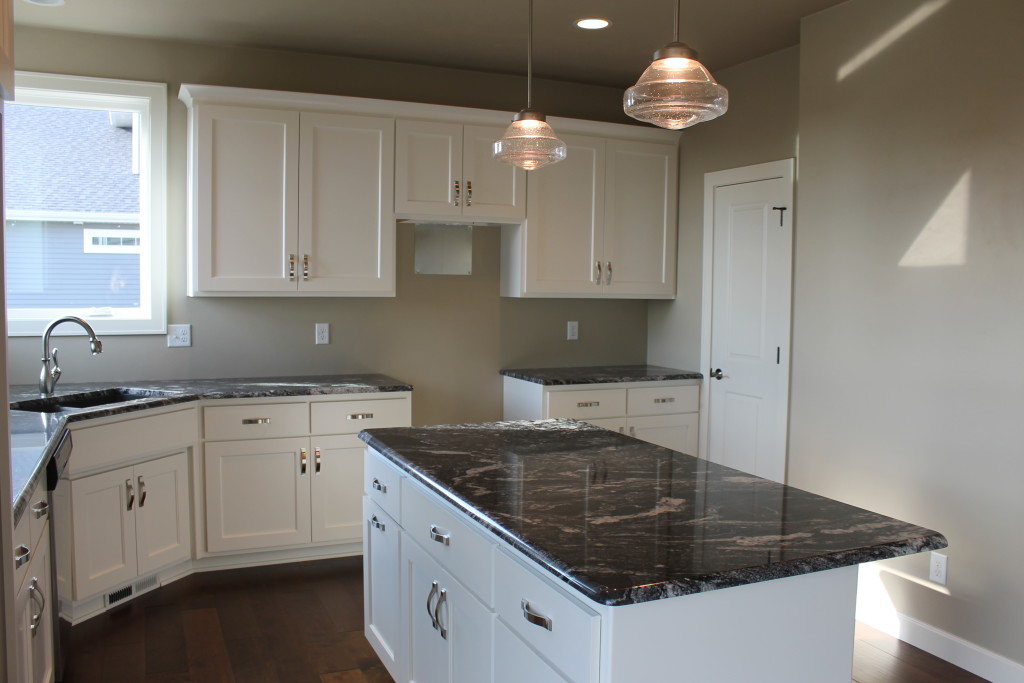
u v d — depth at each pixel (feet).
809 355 11.57
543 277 14.34
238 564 12.37
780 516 5.81
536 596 5.24
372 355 14.37
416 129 13.23
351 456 12.65
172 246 12.92
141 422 10.69
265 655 9.53
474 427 9.32
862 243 10.71
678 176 15.43
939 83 9.64
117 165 12.78
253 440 12.05
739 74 13.85
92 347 11.13
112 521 10.41
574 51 13.25
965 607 9.48
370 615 9.11
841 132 11.00
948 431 9.62
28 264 12.38
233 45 13.00
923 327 9.89
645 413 14.49
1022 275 8.78
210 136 12.10
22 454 6.70
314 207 12.70
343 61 13.69
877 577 10.64
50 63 12.14
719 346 14.40
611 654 4.50
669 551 5.03
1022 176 8.74
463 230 14.89
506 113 13.65
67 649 8.71
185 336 13.10
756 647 4.98
